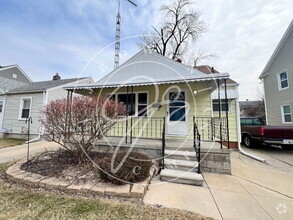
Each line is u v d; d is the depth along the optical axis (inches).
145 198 104.1
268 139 263.7
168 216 85.0
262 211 91.6
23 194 105.3
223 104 303.4
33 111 368.5
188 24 607.8
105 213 86.6
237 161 213.5
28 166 148.2
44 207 91.0
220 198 105.9
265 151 279.9
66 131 149.1
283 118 414.0
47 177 124.3
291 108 388.8
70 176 126.9
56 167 144.9
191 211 90.5
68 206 92.5
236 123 290.4
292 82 386.3
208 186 124.9
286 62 404.2
